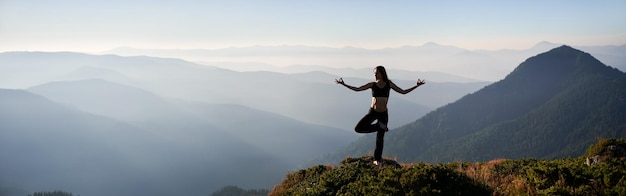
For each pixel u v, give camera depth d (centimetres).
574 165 1038
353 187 962
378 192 862
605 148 1332
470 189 898
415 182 886
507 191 925
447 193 862
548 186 918
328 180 1112
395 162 1208
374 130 1038
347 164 1210
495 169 1274
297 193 1134
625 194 783
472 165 1432
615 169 937
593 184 910
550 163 1101
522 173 1130
